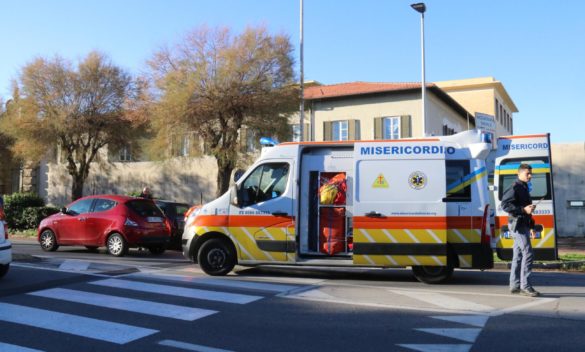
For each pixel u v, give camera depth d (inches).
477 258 362.3
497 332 231.8
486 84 1800.0
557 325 244.1
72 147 995.3
